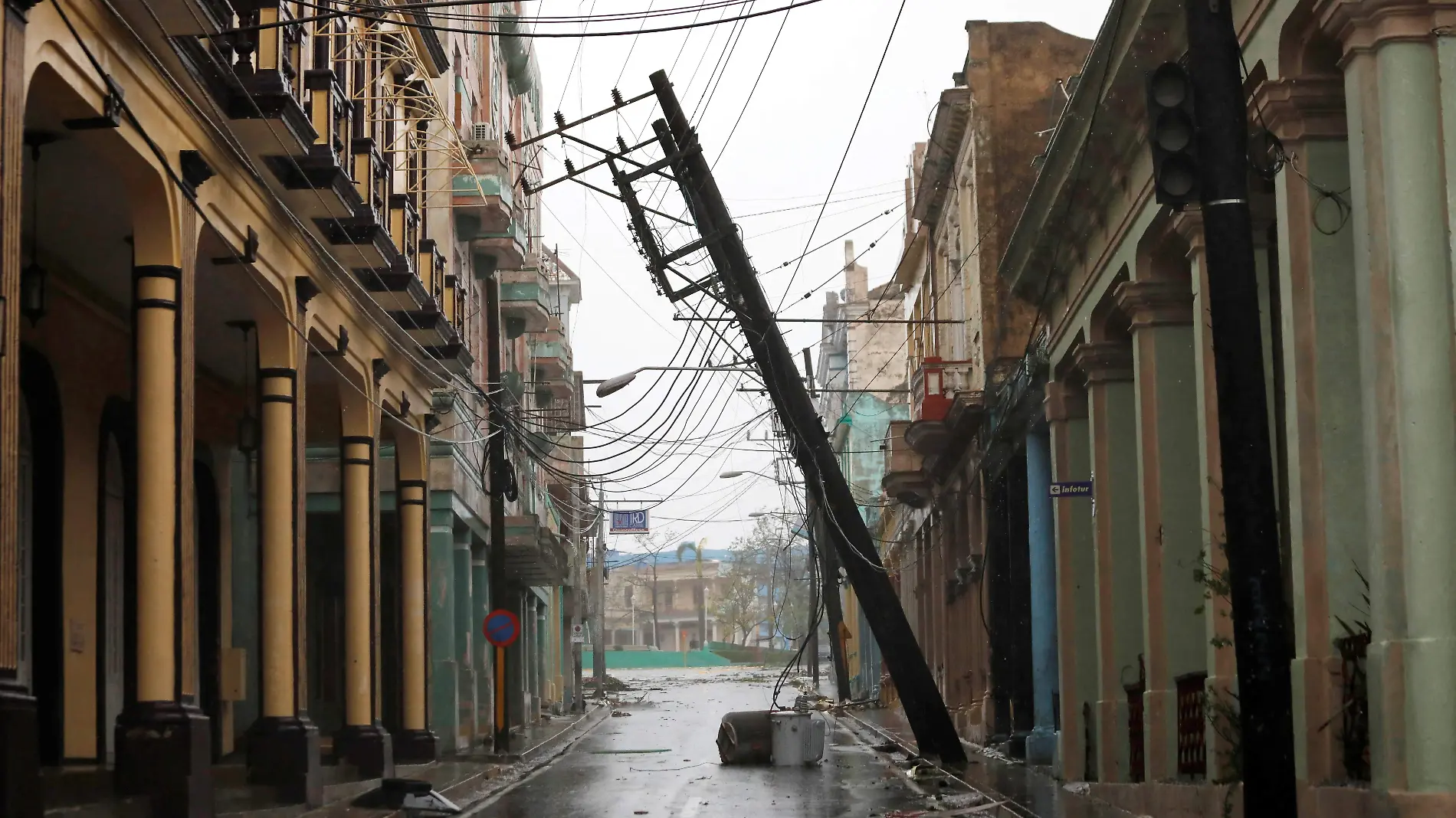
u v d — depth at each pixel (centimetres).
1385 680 1080
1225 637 1479
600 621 6931
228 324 1902
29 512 1781
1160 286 1781
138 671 1403
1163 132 969
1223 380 955
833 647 5450
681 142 2444
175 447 1433
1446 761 1041
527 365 4797
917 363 4394
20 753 1044
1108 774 1981
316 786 1805
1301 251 1248
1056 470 2284
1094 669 2217
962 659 3847
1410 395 1078
